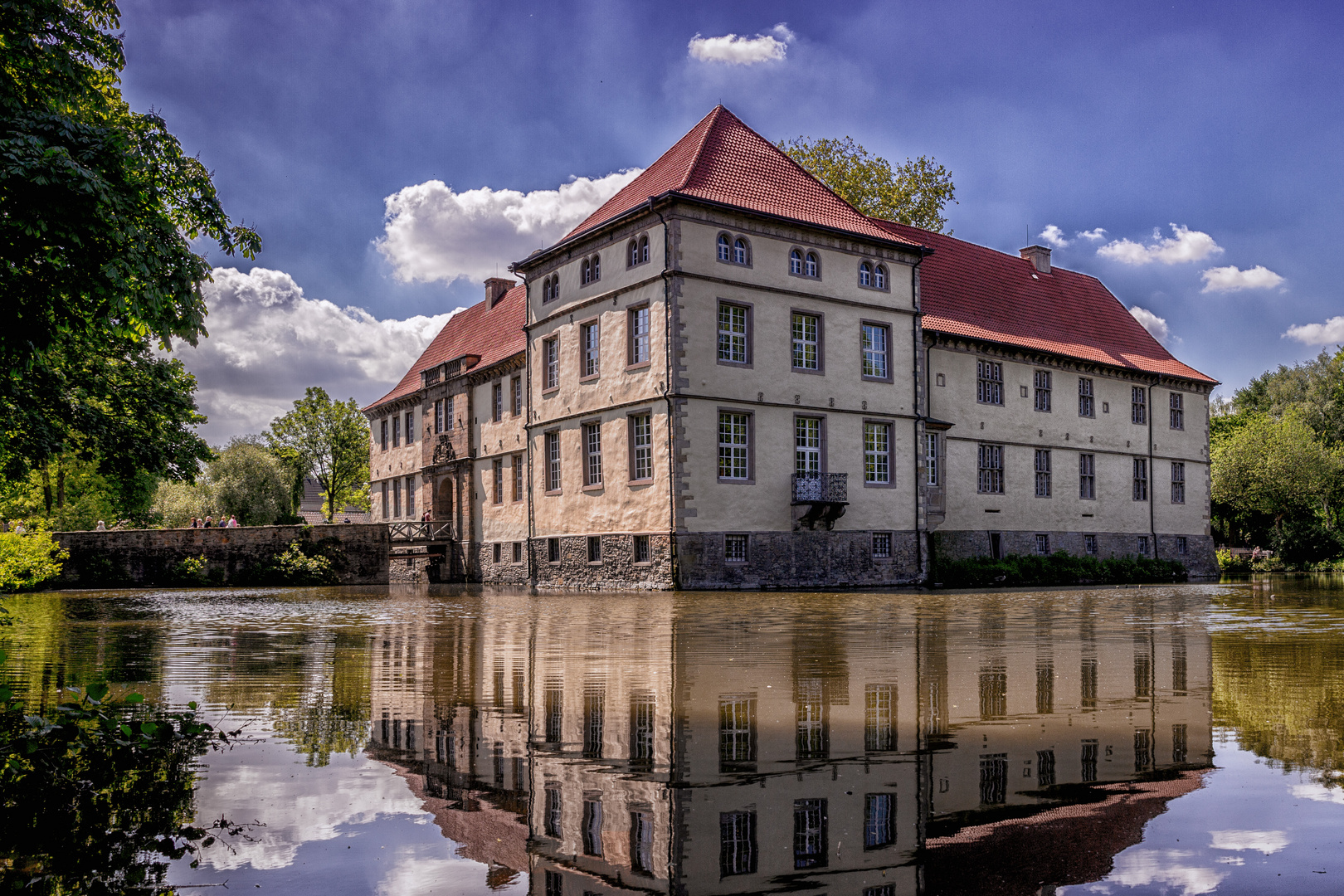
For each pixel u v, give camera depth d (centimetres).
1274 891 242
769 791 357
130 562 3384
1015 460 3894
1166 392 4588
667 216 2819
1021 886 250
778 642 1017
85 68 1003
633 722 514
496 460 4031
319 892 251
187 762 421
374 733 491
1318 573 4572
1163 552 4478
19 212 812
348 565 3628
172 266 955
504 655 902
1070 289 4591
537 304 3500
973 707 551
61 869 272
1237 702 563
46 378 1712
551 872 268
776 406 2977
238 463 6800
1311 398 7331
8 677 734
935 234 4166
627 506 2975
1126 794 348
